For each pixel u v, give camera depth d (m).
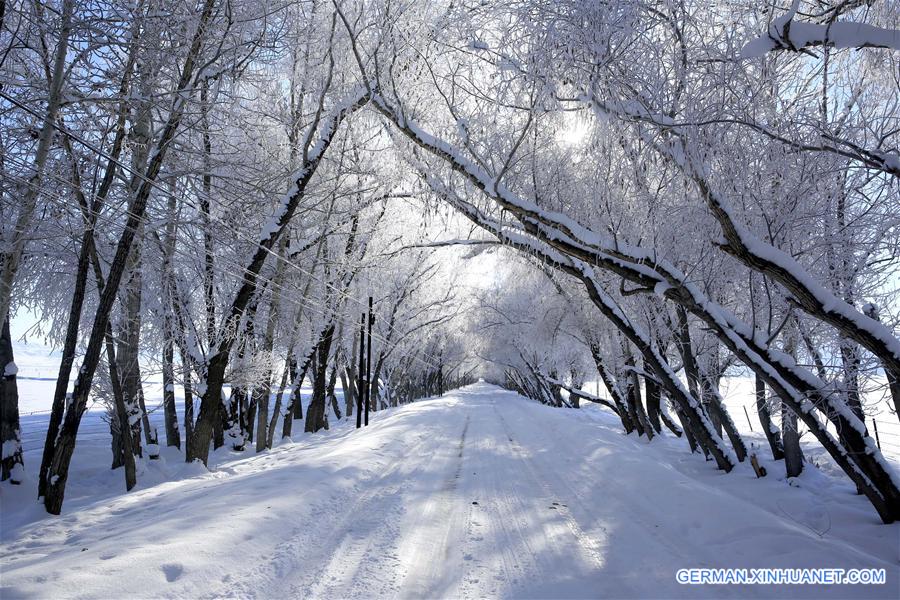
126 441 10.68
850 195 7.07
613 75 5.64
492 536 6.31
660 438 18.11
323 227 17.61
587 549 5.85
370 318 25.33
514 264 18.73
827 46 4.82
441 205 9.49
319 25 13.56
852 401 7.78
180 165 11.48
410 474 10.20
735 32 5.43
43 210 10.07
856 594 4.38
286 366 20.23
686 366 11.94
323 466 9.60
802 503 7.97
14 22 8.91
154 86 9.52
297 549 5.39
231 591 4.30
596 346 19.59
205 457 12.77
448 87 9.25
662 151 5.79
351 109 13.01
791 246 6.65
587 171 8.38
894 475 6.60
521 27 6.23
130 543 5.01
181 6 9.29
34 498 9.66
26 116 9.06
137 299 12.16
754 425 22.88
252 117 12.27
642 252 6.80
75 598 3.79
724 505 6.96
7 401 10.19
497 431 19.11
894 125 6.27
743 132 5.84
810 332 8.11
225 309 15.34
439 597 4.49
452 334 49.78
